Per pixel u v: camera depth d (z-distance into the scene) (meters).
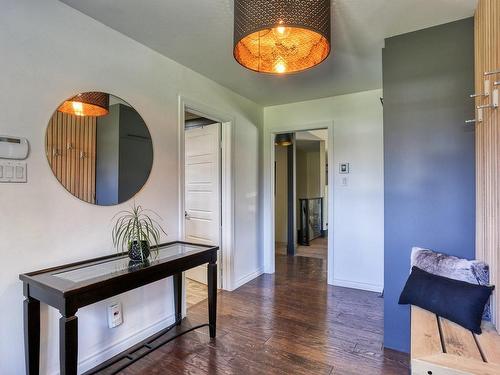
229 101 3.46
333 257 3.74
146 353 2.03
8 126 1.59
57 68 1.82
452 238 2.07
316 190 7.83
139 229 2.15
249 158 3.91
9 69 1.60
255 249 4.09
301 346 2.27
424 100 2.16
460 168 2.05
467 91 2.04
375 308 3.00
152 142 2.46
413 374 1.30
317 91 3.54
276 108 4.16
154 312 2.48
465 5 1.88
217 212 3.59
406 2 1.85
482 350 1.37
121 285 1.65
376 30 2.17
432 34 2.14
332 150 3.75
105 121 2.09
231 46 2.42
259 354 2.16
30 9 1.69
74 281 1.53
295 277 4.07
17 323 1.62
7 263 1.59
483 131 1.79
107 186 2.11
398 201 2.23
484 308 1.59
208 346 2.27
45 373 1.75
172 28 2.15
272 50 1.81
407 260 2.20
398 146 2.24
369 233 3.54
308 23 1.41
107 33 2.11
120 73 2.20
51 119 1.78
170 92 2.64
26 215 1.67
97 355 2.03
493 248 1.61
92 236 2.00
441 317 1.68
